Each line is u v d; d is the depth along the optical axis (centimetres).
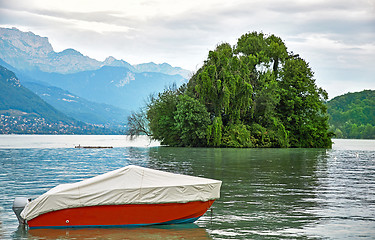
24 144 10344
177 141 8012
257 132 7556
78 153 6031
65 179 2711
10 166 3741
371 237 1298
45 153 6062
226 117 7650
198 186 1449
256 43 8338
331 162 4397
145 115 8475
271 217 1569
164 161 4294
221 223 1477
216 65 7512
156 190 1411
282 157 5022
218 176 2878
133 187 1400
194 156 5150
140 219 1422
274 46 8350
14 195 2062
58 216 1391
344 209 1716
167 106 7850
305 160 4600
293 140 8344
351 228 1407
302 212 1655
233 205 1792
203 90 7288
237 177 2817
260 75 8056
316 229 1395
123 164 3938
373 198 1980
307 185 2431
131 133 8531
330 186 2395
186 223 1477
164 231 1374
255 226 1438
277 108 8419
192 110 7325
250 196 2022
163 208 1430
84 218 1398
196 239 1277
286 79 8469
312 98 8306
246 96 7325
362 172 3262
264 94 7675
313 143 8412
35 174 3031
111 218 1407
